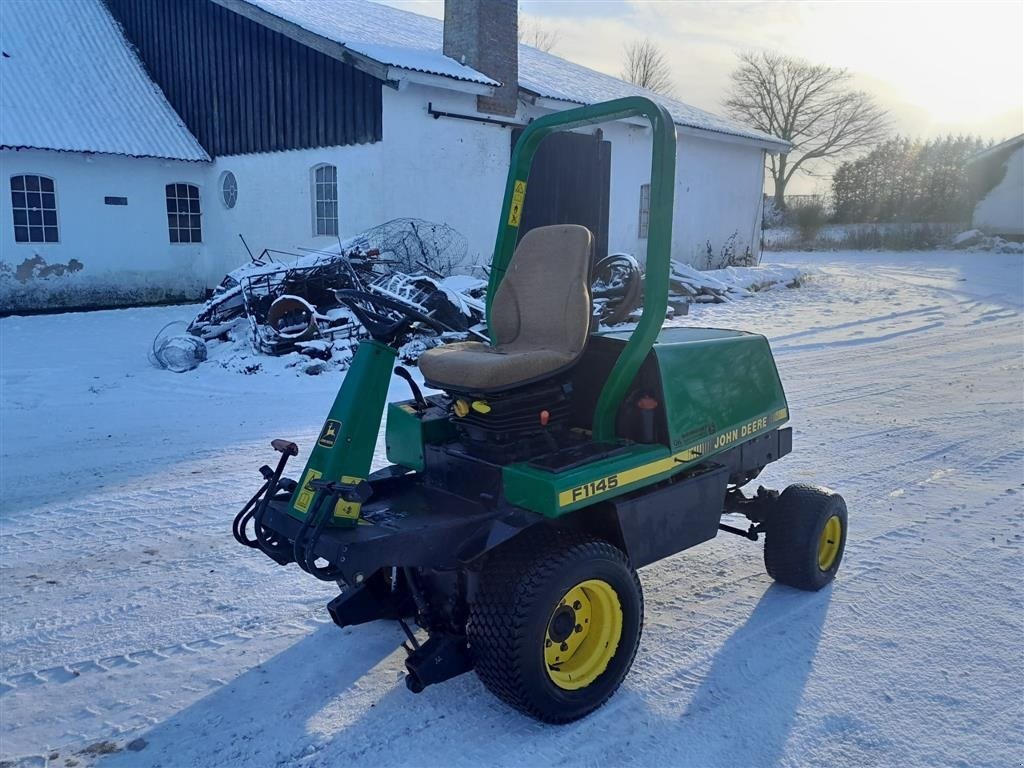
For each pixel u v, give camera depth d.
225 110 16.17
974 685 3.29
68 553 4.54
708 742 2.95
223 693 3.26
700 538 3.66
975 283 20.64
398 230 13.12
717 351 3.83
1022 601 4.00
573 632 3.13
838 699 3.20
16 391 8.41
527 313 3.64
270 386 8.67
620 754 2.89
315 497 2.88
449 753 2.90
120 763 2.85
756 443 4.14
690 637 3.67
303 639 3.67
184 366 9.37
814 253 33.88
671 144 3.30
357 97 13.39
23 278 14.56
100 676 3.38
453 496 3.39
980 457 6.38
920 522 5.03
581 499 3.05
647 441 3.46
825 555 4.22
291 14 14.83
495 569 2.98
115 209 15.58
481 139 14.59
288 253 13.90
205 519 5.05
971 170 38.84
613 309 3.95
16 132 14.36
